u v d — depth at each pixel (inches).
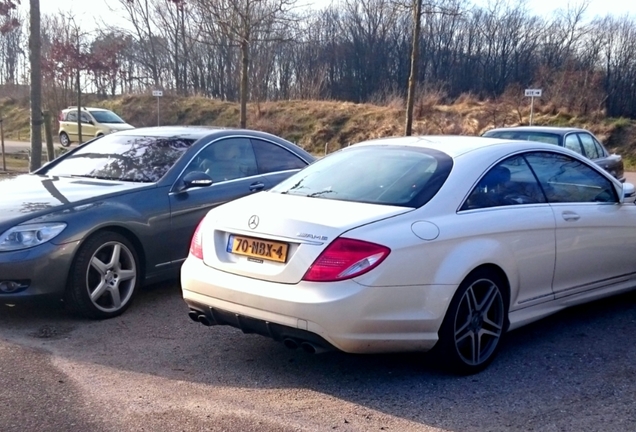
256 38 653.3
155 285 262.1
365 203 175.5
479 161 189.9
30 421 146.8
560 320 225.6
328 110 1428.4
